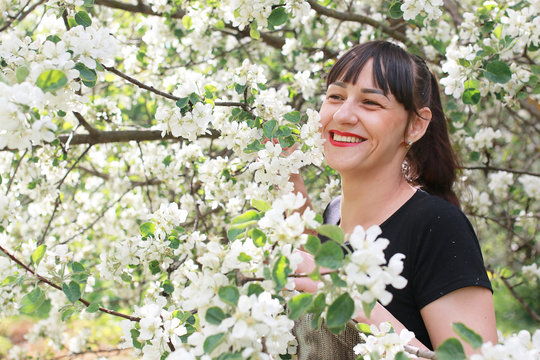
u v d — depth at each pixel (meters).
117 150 3.07
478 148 2.82
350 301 1.01
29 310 1.41
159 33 2.98
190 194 2.63
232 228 1.19
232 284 1.16
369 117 1.55
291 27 3.55
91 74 1.45
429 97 1.69
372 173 1.61
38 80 1.19
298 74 2.71
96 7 3.08
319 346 1.52
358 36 3.41
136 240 1.82
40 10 3.43
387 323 1.19
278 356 1.35
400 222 1.50
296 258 1.04
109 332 4.50
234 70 2.04
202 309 1.07
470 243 1.41
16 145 1.20
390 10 2.28
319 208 3.05
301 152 1.66
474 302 1.35
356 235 0.99
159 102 2.99
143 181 3.23
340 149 1.61
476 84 2.14
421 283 1.41
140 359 1.67
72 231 3.06
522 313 5.34
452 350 1.01
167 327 1.34
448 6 3.49
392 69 1.56
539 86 2.39
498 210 4.14
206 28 2.76
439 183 1.87
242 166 2.08
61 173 2.52
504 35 2.17
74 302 1.42
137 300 3.37
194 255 2.21
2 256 1.51
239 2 1.87
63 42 1.38
